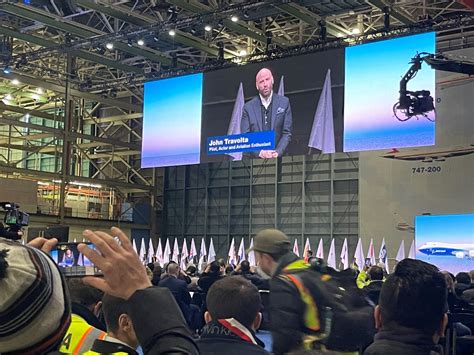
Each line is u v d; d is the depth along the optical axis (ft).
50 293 2.27
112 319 4.57
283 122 42.52
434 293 4.25
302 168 63.36
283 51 47.78
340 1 42.65
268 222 65.26
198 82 47.32
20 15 44.62
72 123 67.97
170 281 24.14
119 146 70.54
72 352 4.70
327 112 40.57
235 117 45.06
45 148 72.95
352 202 59.82
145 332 2.47
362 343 3.93
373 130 38.42
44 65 62.54
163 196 73.56
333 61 40.55
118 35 47.55
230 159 45.01
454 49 49.60
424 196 51.57
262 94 43.73
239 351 5.32
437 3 48.39
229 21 47.70
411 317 4.24
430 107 36.40
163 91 49.42
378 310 4.43
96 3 44.32
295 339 3.87
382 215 54.19
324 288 3.97
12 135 75.77
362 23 50.21
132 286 2.52
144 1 50.29
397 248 53.01
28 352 2.25
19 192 59.16
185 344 2.46
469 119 48.98
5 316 2.17
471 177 49.01
